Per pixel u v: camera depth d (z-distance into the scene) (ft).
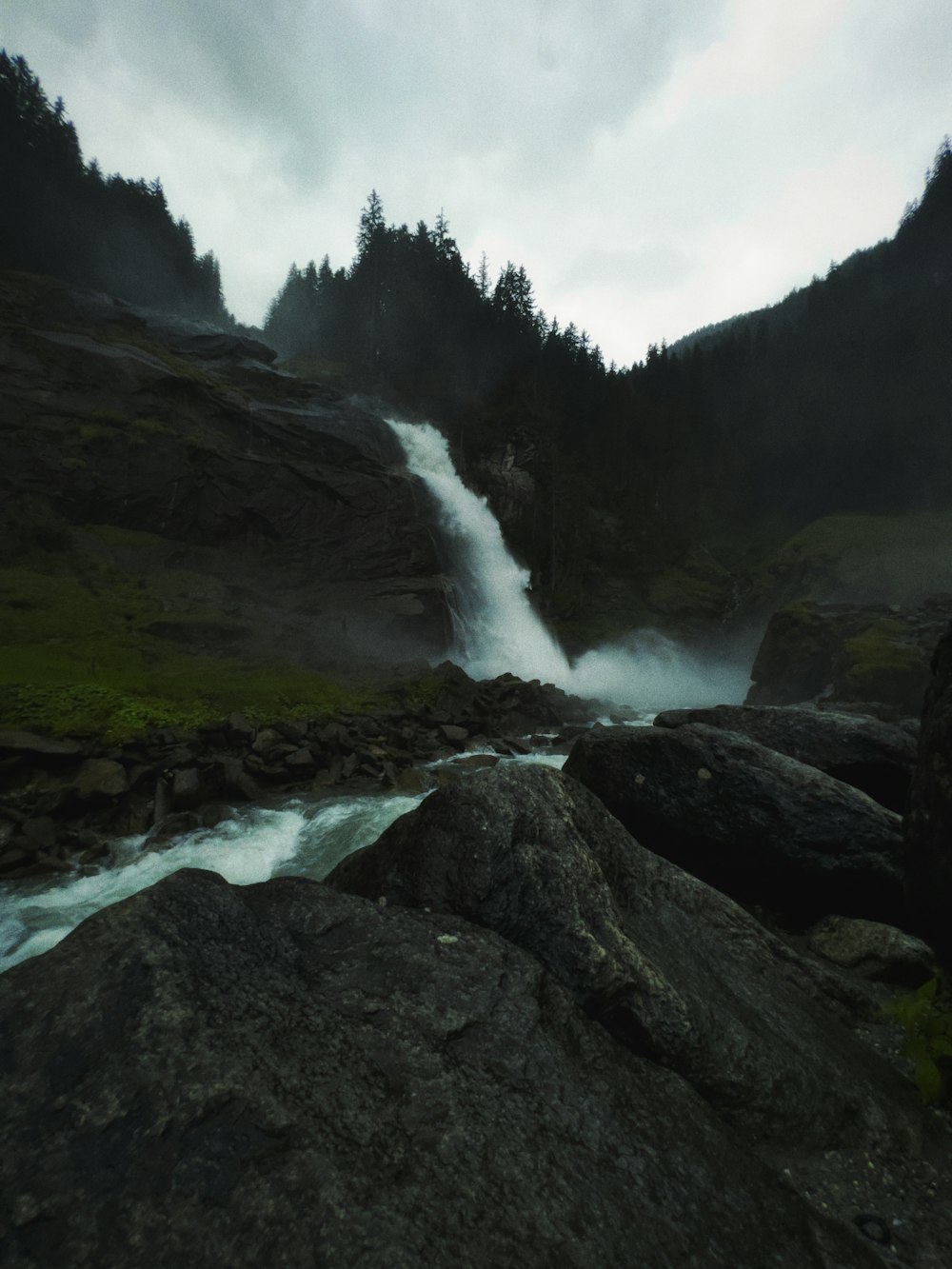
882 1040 10.07
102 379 88.69
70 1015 5.86
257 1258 4.28
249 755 34.50
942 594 83.66
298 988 6.95
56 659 43.21
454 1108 5.90
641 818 17.13
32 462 74.69
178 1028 5.88
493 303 246.06
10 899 20.93
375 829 28.07
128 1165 4.75
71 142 184.65
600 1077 6.90
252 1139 5.07
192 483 86.07
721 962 10.07
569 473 200.34
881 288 260.62
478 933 8.47
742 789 15.96
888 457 177.27
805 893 14.97
